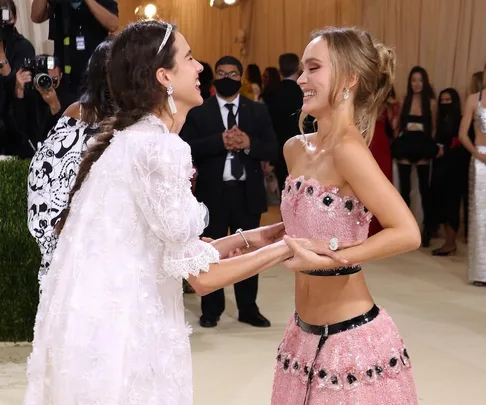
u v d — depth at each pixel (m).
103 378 1.88
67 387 1.89
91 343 1.89
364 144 2.14
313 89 2.21
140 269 1.94
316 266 2.03
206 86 6.19
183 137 4.93
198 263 1.93
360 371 2.16
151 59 1.97
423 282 6.18
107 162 1.96
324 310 2.21
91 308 1.90
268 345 4.60
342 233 2.16
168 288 2.00
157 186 1.90
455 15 8.26
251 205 4.95
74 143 2.68
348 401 2.16
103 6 4.71
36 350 2.00
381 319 2.24
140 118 2.01
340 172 2.12
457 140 7.29
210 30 13.66
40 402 1.97
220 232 4.96
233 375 4.06
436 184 7.31
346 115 2.20
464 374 4.05
